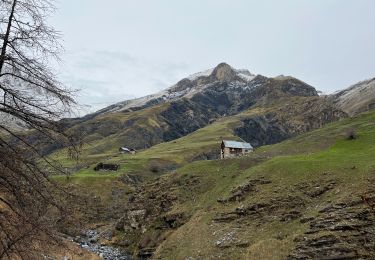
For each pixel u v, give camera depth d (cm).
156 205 7619
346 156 5900
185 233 5766
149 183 8544
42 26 1052
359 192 4478
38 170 1068
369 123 10081
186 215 6525
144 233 7131
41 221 1089
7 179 1035
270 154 9206
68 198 1144
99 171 12812
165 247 5709
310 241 4003
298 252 3972
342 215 4191
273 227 4862
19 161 1041
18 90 1053
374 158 5447
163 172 13725
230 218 5475
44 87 1052
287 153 9162
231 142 10262
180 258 5131
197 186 7394
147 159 14512
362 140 7081
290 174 5738
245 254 4453
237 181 6456
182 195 7362
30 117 1060
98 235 7900
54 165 1109
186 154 15738
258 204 5341
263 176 6003
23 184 1063
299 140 10488
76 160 1118
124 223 7838
